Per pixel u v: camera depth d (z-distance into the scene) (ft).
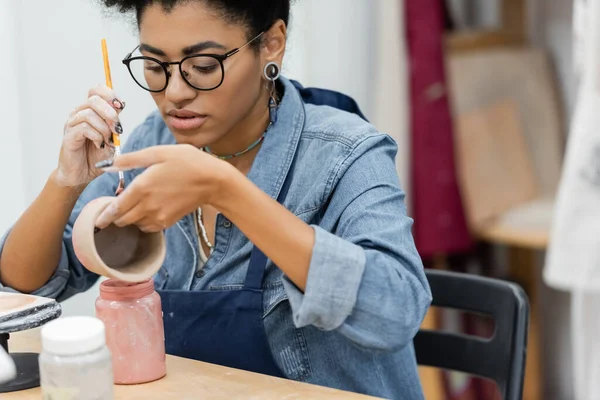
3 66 5.81
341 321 3.50
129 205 3.29
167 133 4.77
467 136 8.29
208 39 3.71
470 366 4.50
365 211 3.82
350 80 7.47
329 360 4.10
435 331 4.66
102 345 3.02
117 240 3.54
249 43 3.84
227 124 3.93
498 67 8.77
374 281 3.49
